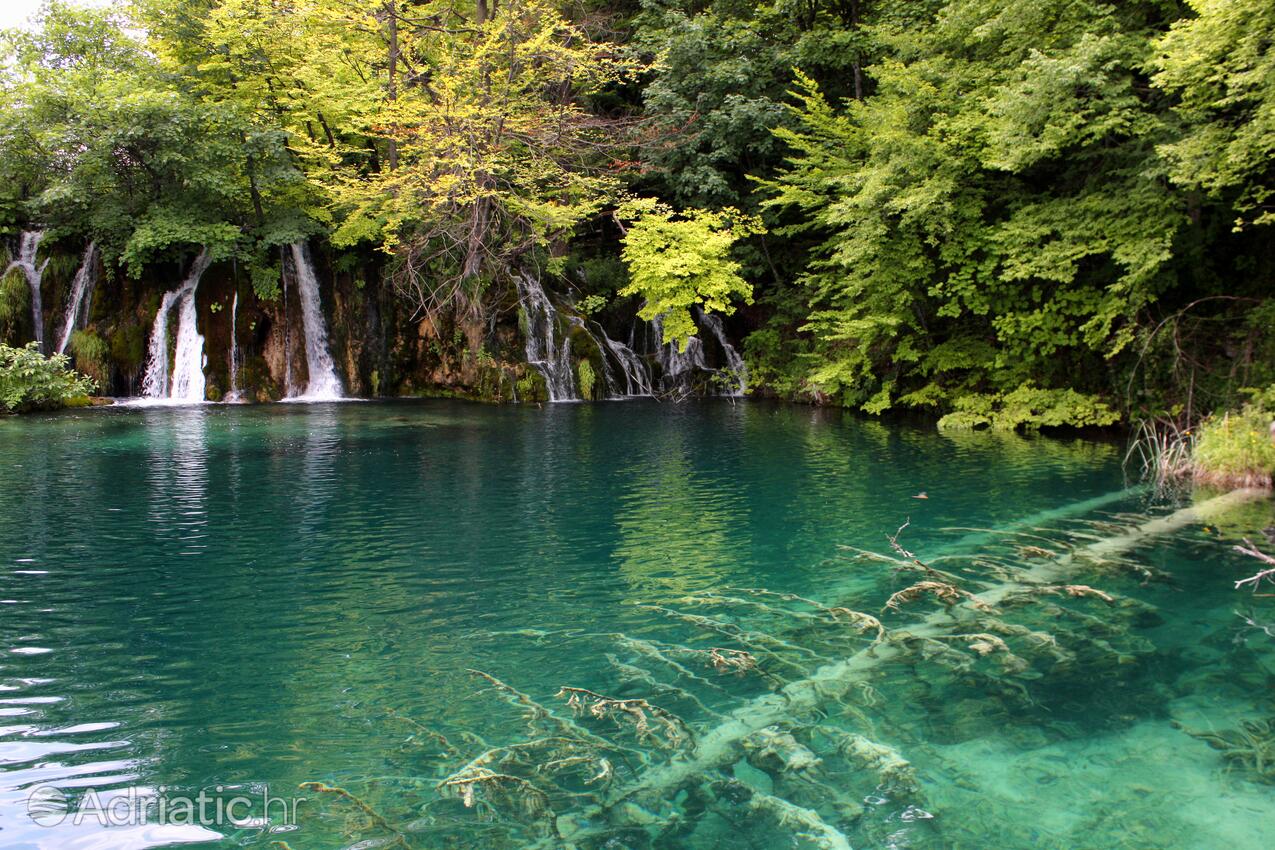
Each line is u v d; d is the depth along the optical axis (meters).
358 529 8.11
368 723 4.14
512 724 4.13
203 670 4.77
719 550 7.42
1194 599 6.02
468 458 12.40
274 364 21.53
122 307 20.36
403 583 6.44
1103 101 12.17
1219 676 4.71
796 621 5.61
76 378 18.50
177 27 22.06
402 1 22.31
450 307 22.77
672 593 6.22
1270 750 3.88
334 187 19.88
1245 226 13.72
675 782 3.60
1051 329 15.40
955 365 17.38
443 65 20.69
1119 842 3.15
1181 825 3.27
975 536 7.85
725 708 4.32
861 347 17.67
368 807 3.39
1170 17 13.05
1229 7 9.48
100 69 21.28
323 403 20.53
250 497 9.52
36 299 19.77
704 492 9.97
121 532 7.89
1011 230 14.32
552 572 6.75
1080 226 13.59
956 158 15.12
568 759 3.80
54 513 8.62
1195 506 8.99
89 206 20.34
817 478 10.88
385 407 19.81
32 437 13.80
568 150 21.45
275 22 20.47
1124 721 4.18
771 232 23.36
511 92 21.06
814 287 21.91
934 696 4.47
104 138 18.50
